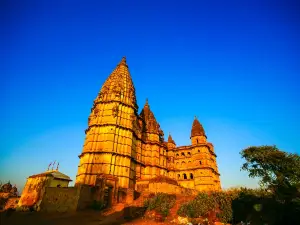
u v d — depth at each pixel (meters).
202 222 28.20
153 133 83.31
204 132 90.62
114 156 58.81
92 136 62.19
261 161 32.91
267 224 25.64
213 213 30.42
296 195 27.27
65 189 41.47
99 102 67.88
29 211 40.59
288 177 30.23
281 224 25.27
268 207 27.98
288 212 25.78
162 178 59.41
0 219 34.53
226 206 30.42
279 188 29.52
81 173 57.91
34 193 52.31
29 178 57.09
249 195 31.69
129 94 72.31
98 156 58.38
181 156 89.69
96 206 40.84
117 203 44.84
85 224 31.16
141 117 81.50
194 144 88.19
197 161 84.12
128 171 59.94
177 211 32.00
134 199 48.97
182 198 40.31
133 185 63.97
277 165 31.52
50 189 42.03
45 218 34.62
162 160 82.50
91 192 42.38
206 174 79.69
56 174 56.03
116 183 46.66
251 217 27.95
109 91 70.06
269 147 33.59
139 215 33.59
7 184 78.44
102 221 32.25
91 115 69.44
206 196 34.12
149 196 47.47
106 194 44.50
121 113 66.75
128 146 63.31
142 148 76.50
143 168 73.44
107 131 61.88
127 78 76.00
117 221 31.70
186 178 84.62
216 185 86.94
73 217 34.91
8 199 63.44
